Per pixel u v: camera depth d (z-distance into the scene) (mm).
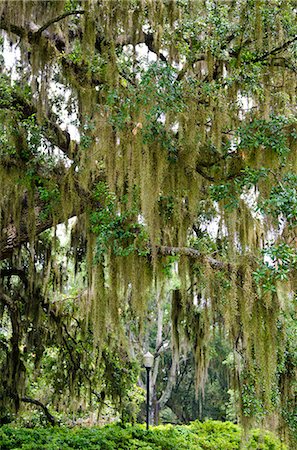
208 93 5801
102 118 6121
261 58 6430
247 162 6086
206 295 6316
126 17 6234
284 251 5355
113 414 12773
